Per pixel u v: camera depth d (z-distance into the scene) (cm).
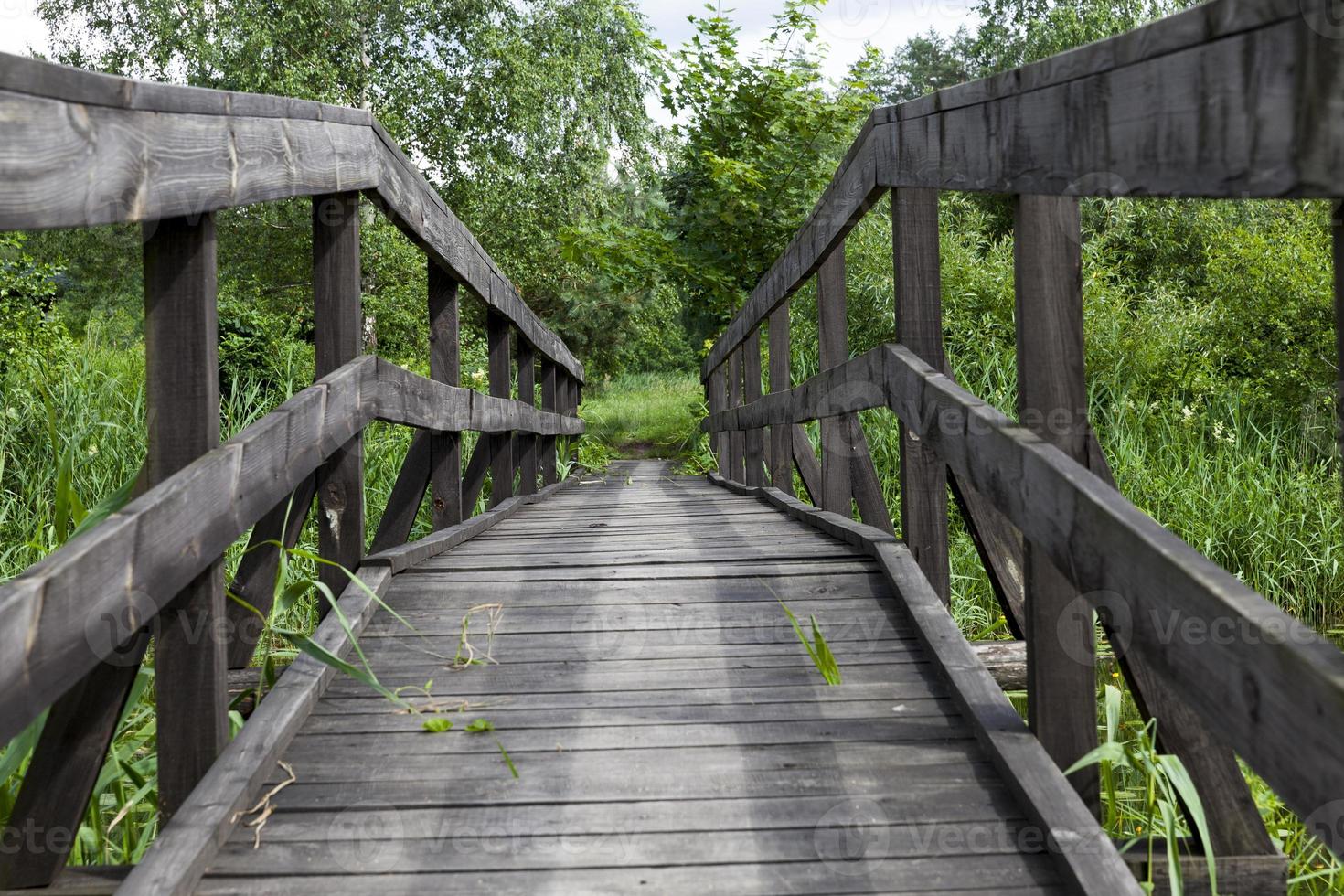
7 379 505
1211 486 599
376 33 1591
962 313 824
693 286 1095
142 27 1538
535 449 670
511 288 532
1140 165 126
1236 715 106
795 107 992
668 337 2833
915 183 232
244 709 231
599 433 1523
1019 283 179
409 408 305
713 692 215
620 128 1828
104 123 138
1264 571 529
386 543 340
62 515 191
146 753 230
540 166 1691
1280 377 737
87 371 548
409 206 306
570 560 304
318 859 158
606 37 1791
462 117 1598
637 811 171
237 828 167
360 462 264
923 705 207
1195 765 172
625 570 288
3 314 545
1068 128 147
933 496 273
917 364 239
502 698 214
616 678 223
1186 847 170
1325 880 226
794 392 441
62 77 128
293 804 174
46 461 470
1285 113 98
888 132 257
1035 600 179
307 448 218
